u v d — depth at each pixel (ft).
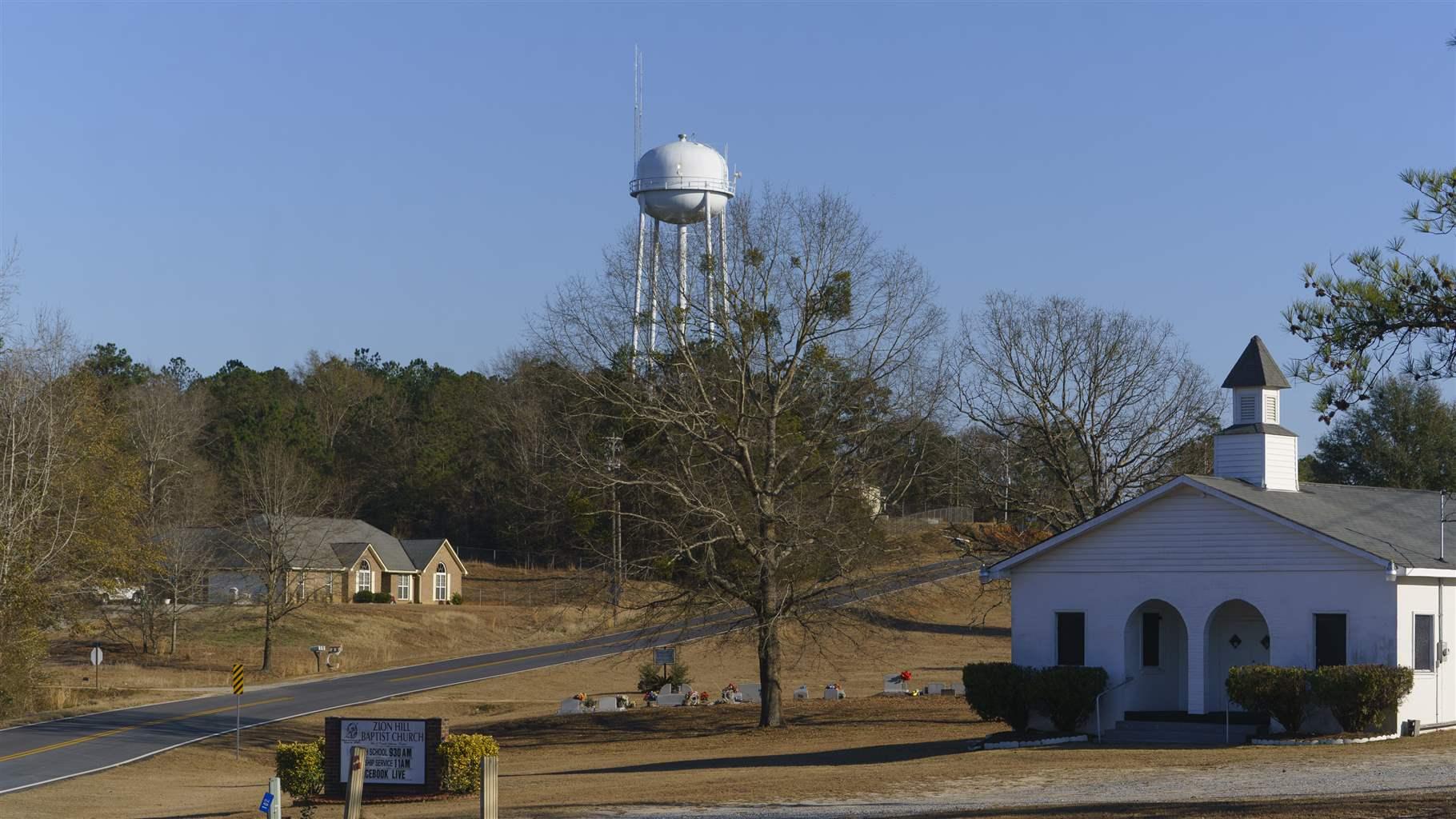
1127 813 65.98
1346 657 100.17
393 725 97.04
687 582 140.36
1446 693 104.37
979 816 68.54
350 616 287.48
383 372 535.19
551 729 157.48
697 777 100.01
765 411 138.62
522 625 290.56
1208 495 107.24
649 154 214.48
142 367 422.00
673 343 135.03
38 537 197.06
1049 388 158.92
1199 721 104.99
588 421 146.20
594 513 138.31
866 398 141.90
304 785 98.94
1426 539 109.09
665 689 184.55
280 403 389.80
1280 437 115.44
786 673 213.87
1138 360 160.45
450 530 383.24
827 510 139.95
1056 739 108.78
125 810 109.81
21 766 139.85
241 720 175.73
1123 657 110.22
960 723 137.90
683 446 138.92
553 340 150.61
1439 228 48.01
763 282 138.00
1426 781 73.72
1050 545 113.80
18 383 202.69
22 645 184.96
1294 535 103.30
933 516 227.61
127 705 191.72
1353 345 48.52
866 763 104.32
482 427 377.71
